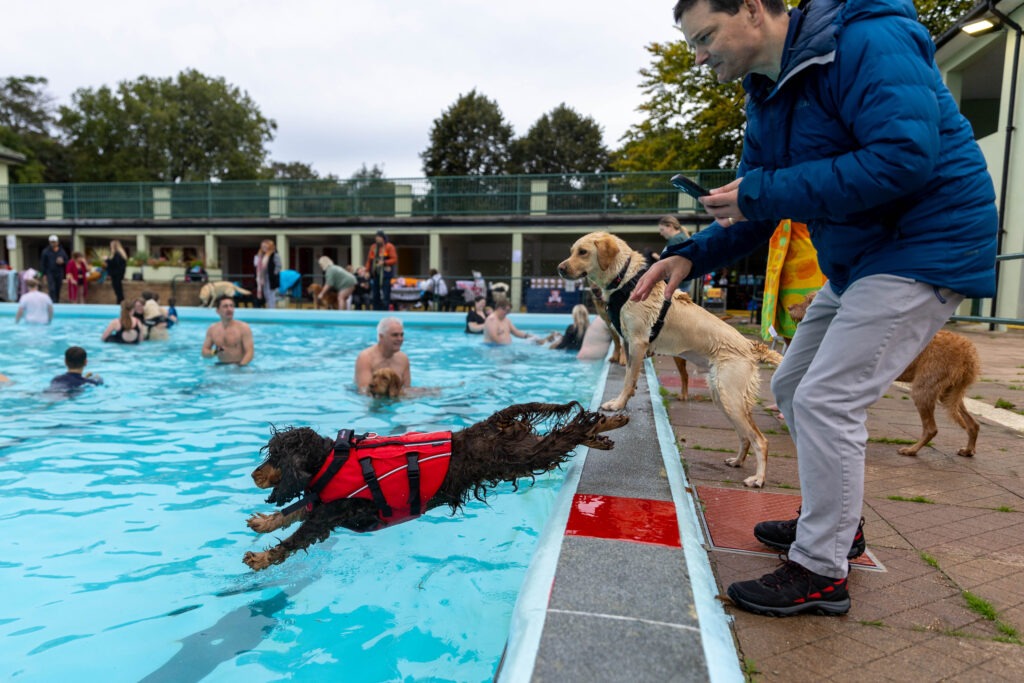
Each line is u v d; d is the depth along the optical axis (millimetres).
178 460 4125
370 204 22391
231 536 3014
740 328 12102
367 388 6168
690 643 1679
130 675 1970
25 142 42688
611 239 4375
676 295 4055
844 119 1905
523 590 2018
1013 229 12516
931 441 4312
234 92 49875
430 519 3246
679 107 23953
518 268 21266
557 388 6656
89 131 44219
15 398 6008
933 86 1832
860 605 2100
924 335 2033
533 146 48094
